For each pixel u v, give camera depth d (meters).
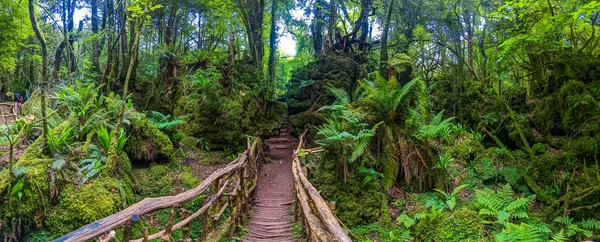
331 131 6.60
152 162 6.67
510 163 7.16
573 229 4.95
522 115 8.39
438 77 11.12
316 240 3.08
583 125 6.59
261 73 12.12
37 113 6.25
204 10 13.85
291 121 12.51
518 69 10.52
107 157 5.42
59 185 4.75
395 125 6.88
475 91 9.42
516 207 5.30
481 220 5.35
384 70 10.03
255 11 14.48
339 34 13.61
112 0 10.41
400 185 6.73
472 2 12.00
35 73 16.97
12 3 11.84
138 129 6.50
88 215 4.55
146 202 2.90
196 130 9.20
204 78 9.50
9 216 4.29
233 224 5.25
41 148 5.06
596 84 7.08
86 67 11.08
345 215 6.09
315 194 3.88
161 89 10.34
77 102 5.94
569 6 7.45
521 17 8.49
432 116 8.28
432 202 5.99
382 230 5.91
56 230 4.45
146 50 15.97
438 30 12.78
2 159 5.07
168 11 12.44
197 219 5.77
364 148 6.57
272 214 6.57
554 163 6.27
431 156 6.67
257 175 8.50
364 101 7.03
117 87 9.88
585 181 5.37
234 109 9.70
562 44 8.17
